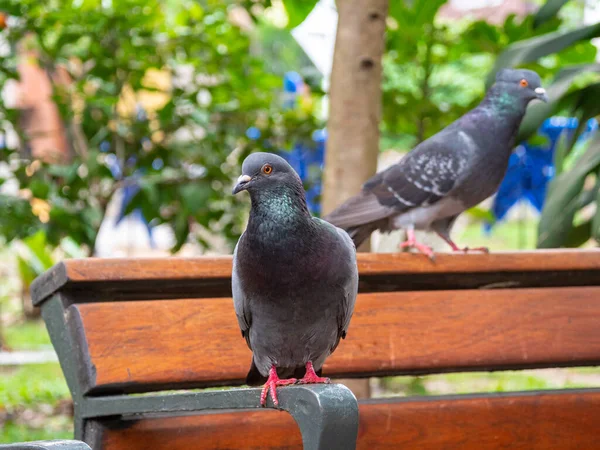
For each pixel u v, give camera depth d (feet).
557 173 8.88
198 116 9.94
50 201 9.33
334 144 8.45
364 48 8.41
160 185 9.94
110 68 9.89
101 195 9.89
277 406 6.05
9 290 19.85
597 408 7.00
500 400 6.91
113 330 6.57
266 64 12.46
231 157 10.87
